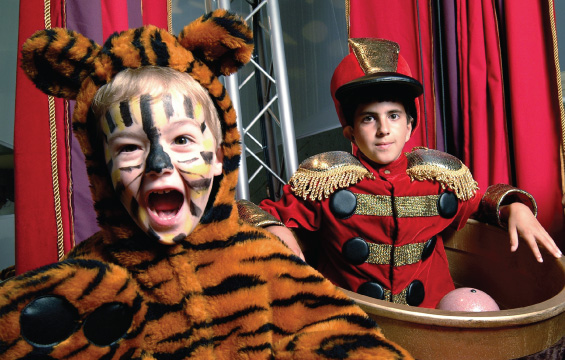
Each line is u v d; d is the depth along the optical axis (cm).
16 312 34
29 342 35
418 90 86
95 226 118
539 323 55
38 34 44
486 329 53
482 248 92
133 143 42
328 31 203
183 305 44
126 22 122
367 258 88
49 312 35
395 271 87
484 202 91
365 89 84
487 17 130
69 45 44
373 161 90
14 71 148
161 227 42
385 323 56
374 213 87
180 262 45
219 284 47
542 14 127
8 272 73
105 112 42
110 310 38
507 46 129
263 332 46
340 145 204
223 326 46
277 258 50
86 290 36
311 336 43
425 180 88
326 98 210
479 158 133
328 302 48
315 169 89
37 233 114
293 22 230
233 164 50
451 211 90
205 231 47
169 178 41
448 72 140
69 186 114
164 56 45
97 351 37
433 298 92
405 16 139
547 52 128
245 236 50
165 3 138
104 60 44
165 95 42
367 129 85
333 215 87
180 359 43
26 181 114
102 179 45
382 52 88
